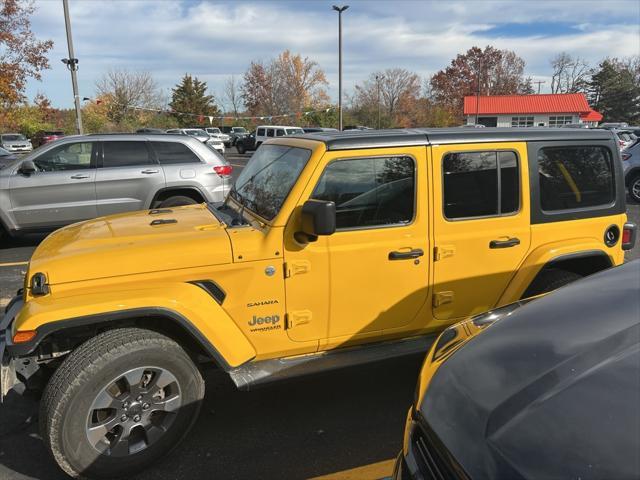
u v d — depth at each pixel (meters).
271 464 3.00
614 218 3.89
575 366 1.90
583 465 1.49
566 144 3.71
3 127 32.88
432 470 1.85
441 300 3.46
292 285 3.12
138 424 2.84
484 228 3.50
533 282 3.73
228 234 3.07
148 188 7.89
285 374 3.07
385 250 3.27
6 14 24.00
